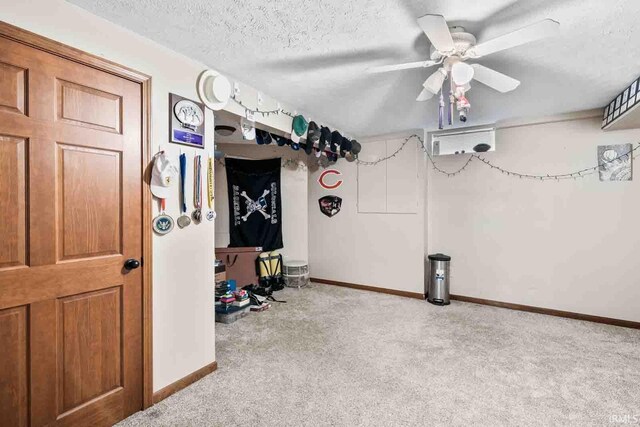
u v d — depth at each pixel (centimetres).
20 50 139
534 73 236
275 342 282
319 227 505
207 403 194
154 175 189
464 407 192
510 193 381
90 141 163
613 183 330
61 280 154
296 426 174
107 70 168
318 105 312
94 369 167
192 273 217
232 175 487
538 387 213
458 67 169
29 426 145
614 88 267
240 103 252
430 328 317
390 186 445
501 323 332
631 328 321
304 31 179
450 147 390
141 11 161
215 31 180
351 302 404
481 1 151
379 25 173
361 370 234
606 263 334
